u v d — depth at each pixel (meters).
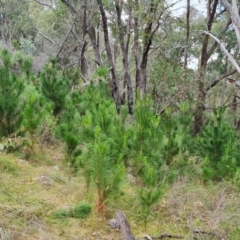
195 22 12.66
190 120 6.86
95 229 3.40
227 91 13.97
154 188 3.69
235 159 5.32
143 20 9.70
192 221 3.70
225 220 3.74
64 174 4.55
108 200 3.59
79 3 12.57
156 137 4.85
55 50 16.45
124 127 5.42
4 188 3.87
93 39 11.34
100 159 3.47
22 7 23.67
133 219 3.67
